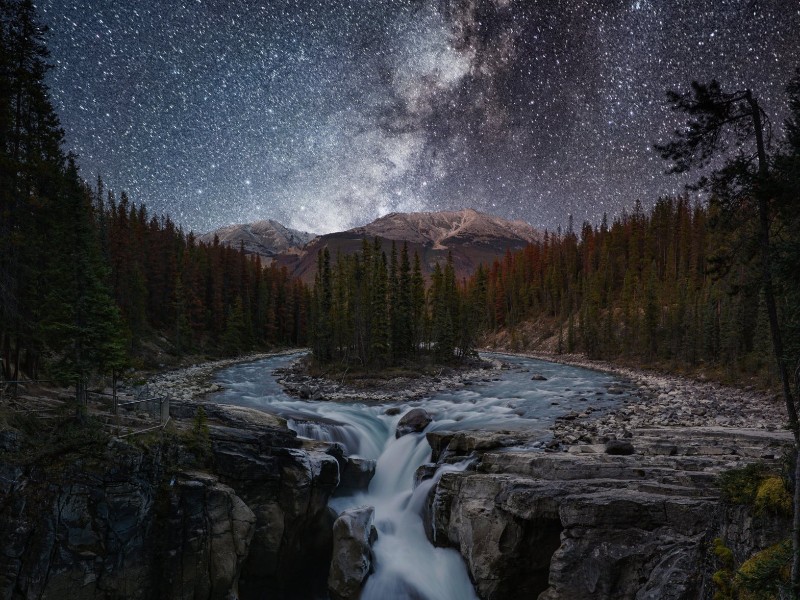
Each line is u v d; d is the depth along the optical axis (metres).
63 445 16.41
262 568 20.58
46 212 24.59
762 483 12.04
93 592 15.84
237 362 81.88
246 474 20.50
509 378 66.06
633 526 15.59
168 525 17.50
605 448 23.34
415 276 84.44
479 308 100.38
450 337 79.88
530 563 18.12
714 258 13.06
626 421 33.53
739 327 63.72
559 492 17.41
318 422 32.56
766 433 25.45
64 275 19.38
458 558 20.53
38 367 26.22
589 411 38.12
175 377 57.16
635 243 125.19
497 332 146.12
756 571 9.77
